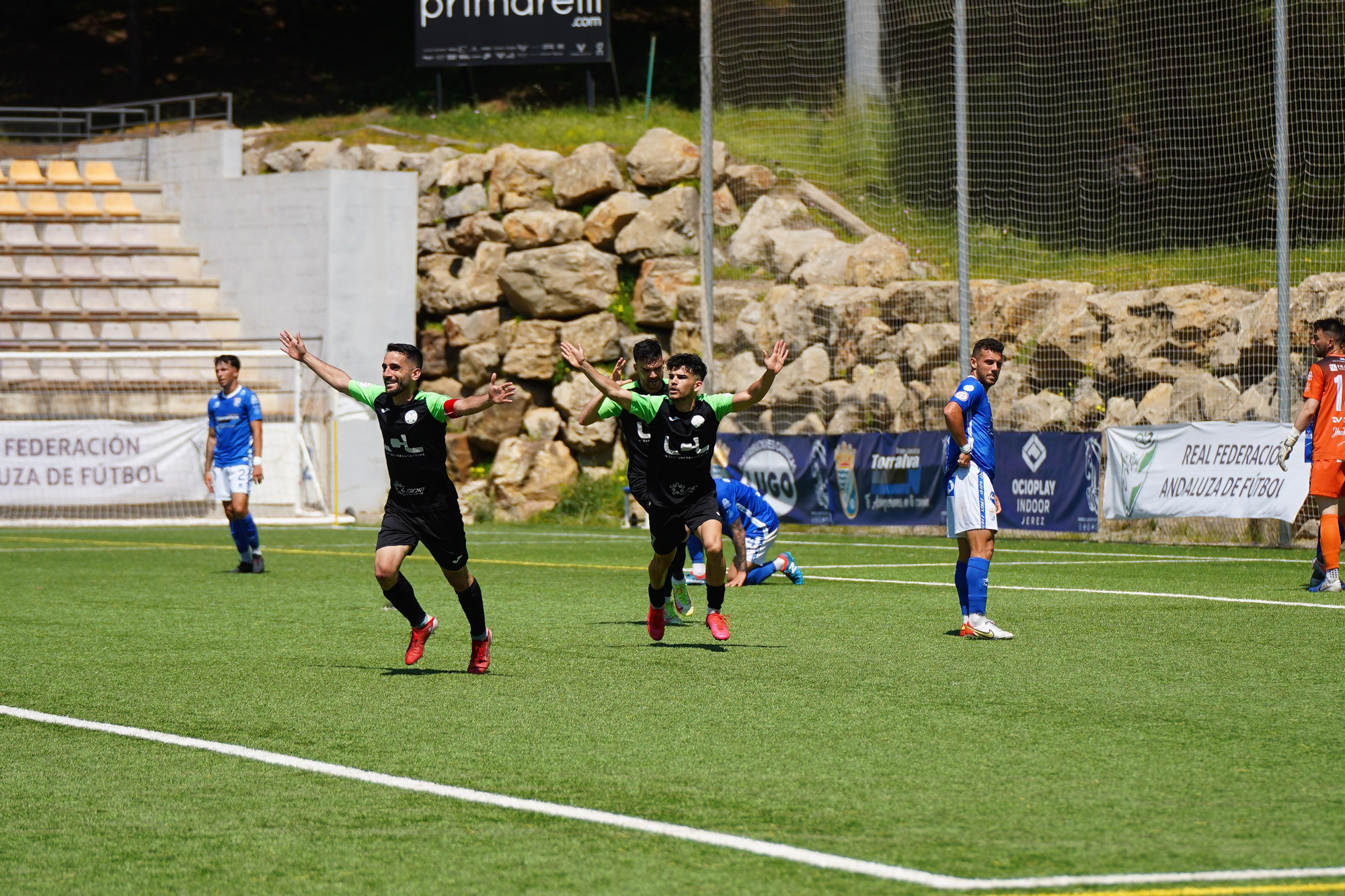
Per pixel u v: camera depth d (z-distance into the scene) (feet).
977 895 25.88
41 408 156.66
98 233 171.63
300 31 255.29
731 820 31.35
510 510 151.33
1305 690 47.57
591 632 62.75
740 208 159.43
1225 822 30.96
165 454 142.00
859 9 166.20
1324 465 77.36
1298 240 145.69
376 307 157.99
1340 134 146.20
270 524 144.87
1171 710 44.04
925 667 52.34
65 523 140.05
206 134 169.58
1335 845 29.12
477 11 178.60
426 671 51.85
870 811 32.07
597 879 27.20
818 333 145.59
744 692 47.34
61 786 34.94
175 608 72.18
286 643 59.57
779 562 83.10
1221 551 106.83
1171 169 155.53
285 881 27.35
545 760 37.27
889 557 103.76
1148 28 157.89
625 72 215.10
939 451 119.96
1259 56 151.12
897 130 165.27
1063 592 78.02
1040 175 160.97
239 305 164.66
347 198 156.87
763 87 173.17
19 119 205.26
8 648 57.98
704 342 139.54
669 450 54.54
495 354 157.07
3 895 26.68
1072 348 133.18
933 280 147.43
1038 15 163.02
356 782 35.06
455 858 28.76
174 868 28.22
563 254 154.61
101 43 261.44
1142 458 110.32
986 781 34.81
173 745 39.32
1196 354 126.82
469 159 162.71
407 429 48.78
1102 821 31.04
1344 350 78.33
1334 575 77.51
